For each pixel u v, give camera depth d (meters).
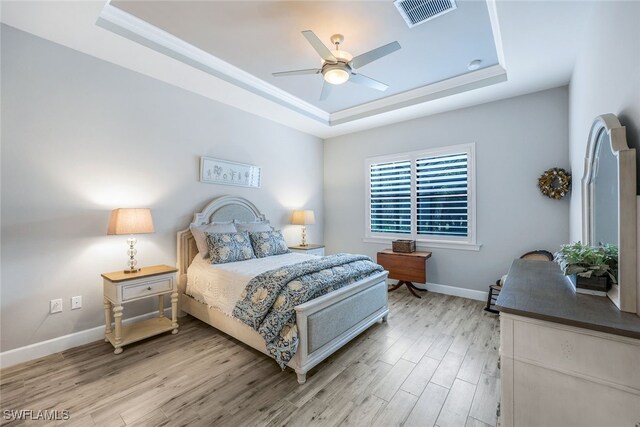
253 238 3.61
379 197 4.80
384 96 3.93
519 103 3.47
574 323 1.06
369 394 1.92
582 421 1.07
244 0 2.13
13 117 2.28
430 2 2.14
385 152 4.69
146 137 3.08
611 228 1.48
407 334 2.82
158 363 2.31
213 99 3.71
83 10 2.07
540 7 1.89
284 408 1.79
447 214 4.07
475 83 3.29
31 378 2.10
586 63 2.17
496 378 2.09
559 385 1.11
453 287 4.03
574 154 2.79
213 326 2.85
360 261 3.04
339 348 2.51
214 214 3.66
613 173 1.44
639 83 1.20
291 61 3.05
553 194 3.19
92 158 2.70
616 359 1.01
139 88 3.02
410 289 4.00
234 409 1.78
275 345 2.03
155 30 2.51
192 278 3.15
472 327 2.97
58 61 2.49
